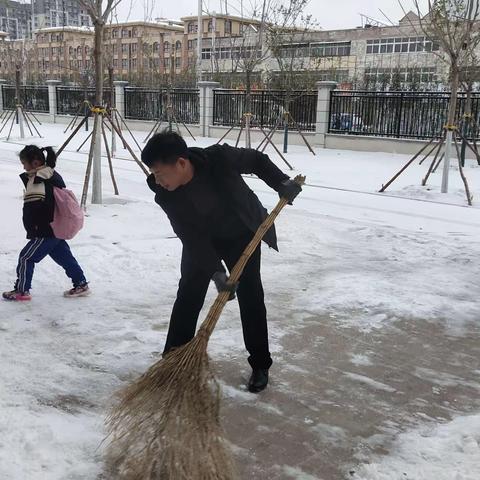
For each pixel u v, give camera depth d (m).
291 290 5.05
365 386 3.44
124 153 16.62
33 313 4.27
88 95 26.48
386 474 2.58
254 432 2.92
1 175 11.23
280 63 19.94
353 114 19.39
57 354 3.64
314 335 4.14
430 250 6.53
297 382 3.46
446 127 10.45
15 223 7.00
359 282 5.25
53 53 43.09
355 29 45.94
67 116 28.75
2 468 2.47
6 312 4.27
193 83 31.38
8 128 25.58
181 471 2.33
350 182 12.19
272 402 3.21
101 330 4.03
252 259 3.18
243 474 2.58
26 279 4.46
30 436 2.71
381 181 12.39
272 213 2.89
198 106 23.62
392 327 4.32
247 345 3.31
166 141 2.71
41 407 3.00
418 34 15.27
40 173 4.36
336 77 30.98
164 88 24.45
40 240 4.39
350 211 8.99
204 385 2.44
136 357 3.64
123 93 25.98
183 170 2.77
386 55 40.78
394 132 18.53
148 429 2.46
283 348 3.92
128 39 43.66
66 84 33.94
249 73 15.68
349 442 2.85
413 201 10.12
